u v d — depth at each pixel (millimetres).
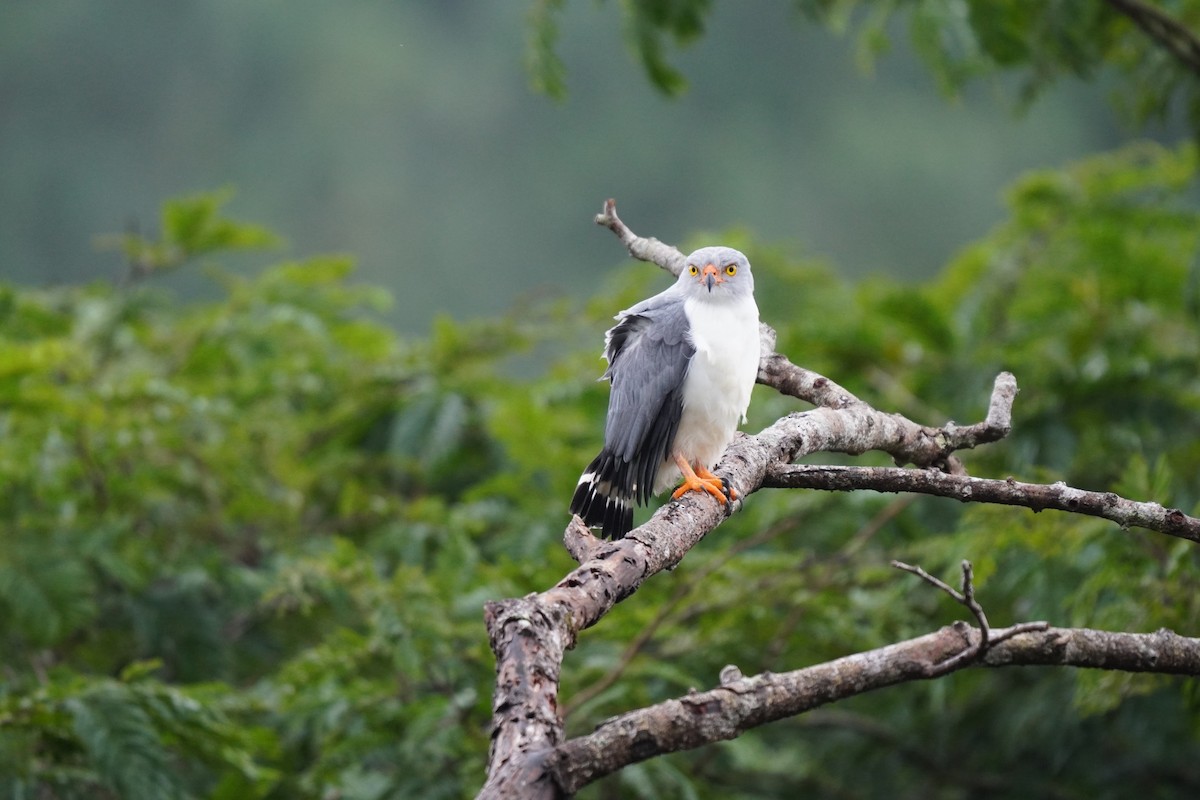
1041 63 12555
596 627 10062
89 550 10734
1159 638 6152
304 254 45812
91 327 15164
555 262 48406
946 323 14141
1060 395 12422
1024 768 12281
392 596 9789
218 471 12766
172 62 47938
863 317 14766
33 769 8688
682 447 8328
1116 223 15828
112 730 8406
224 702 9461
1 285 14914
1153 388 12516
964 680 11781
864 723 12445
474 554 11125
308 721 10195
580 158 49656
